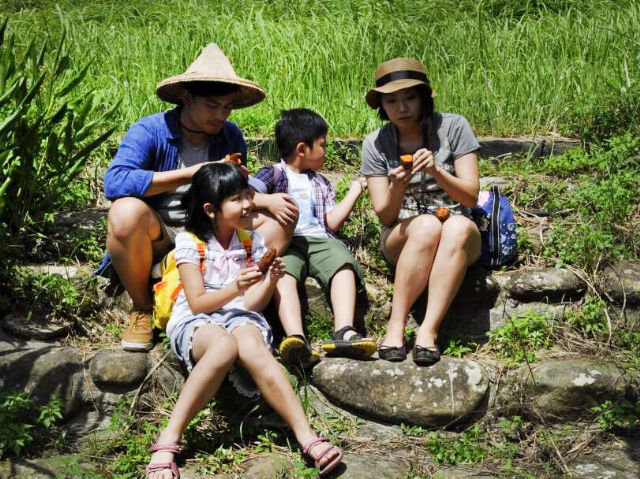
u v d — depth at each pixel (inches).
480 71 254.7
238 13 313.3
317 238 165.6
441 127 163.8
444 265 154.5
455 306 168.9
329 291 164.9
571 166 204.7
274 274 144.1
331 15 304.2
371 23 287.4
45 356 152.0
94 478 137.2
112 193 154.1
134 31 292.4
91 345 159.9
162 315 152.9
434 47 269.3
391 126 166.6
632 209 189.0
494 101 237.1
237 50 262.1
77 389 151.4
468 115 234.7
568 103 235.5
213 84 153.9
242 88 161.0
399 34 276.1
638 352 160.6
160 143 159.8
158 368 154.6
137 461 141.9
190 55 261.0
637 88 223.6
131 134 158.9
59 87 191.3
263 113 230.7
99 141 177.2
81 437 148.2
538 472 143.4
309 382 157.0
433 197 165.6
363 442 149.7
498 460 146.1
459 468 143.6
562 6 319.9
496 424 152.9
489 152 218.7
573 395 151.9
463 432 151.1
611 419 149.6
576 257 173.9
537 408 152.7
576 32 277.3
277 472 139.3
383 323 168.4
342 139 220.5
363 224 182.4
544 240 181.2
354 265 164.7
